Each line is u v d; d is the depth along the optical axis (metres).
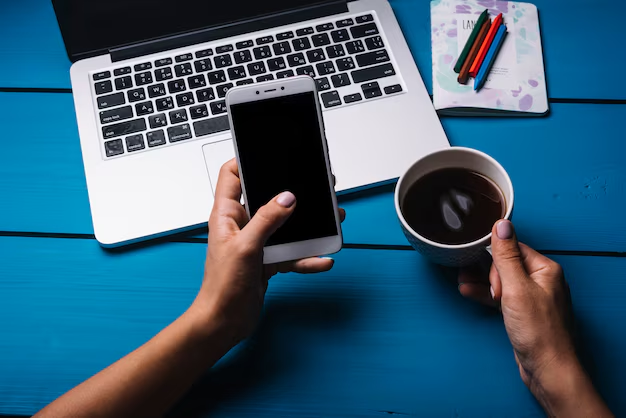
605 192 0.70
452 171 0.61
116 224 0.68
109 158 0.70
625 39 0.78
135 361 0.58
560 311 0.55
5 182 0.73
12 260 0.69
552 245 0.68
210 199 0.69
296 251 0.60
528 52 0.76
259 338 0.65
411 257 0.68
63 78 0.78
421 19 0.80
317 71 0.73
